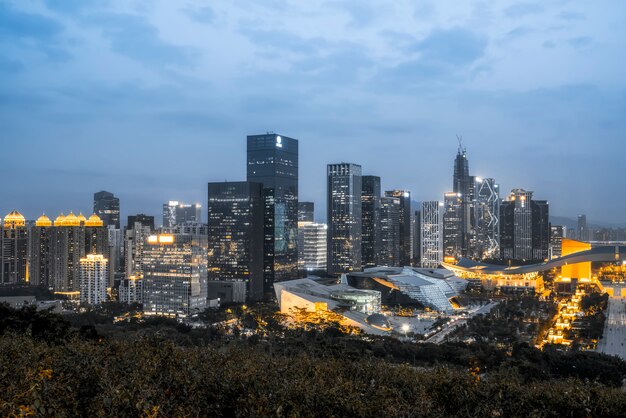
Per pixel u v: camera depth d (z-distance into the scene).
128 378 57.50
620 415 63.38
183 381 57.22
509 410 63.06
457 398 62.78
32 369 56.38
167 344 71.06
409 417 57.16
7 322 129.00
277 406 54.31
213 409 56.31
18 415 41.09
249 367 66.69
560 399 64.06
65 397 50.59
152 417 47.94
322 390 58.72
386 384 67.06
